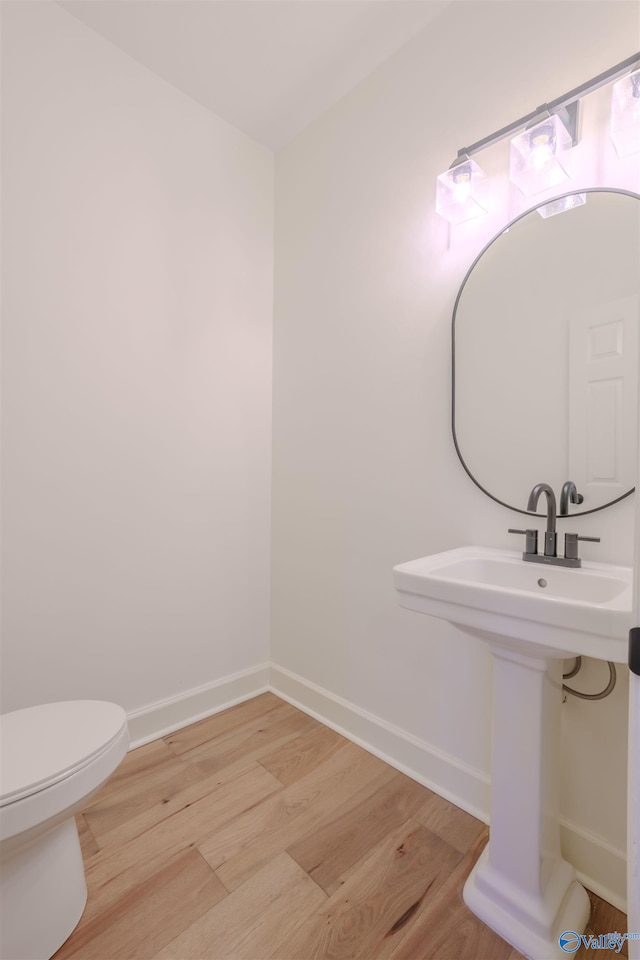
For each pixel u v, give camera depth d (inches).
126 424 67.9
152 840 50.6
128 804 56.1
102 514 65.7
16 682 58.4
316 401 78.0
